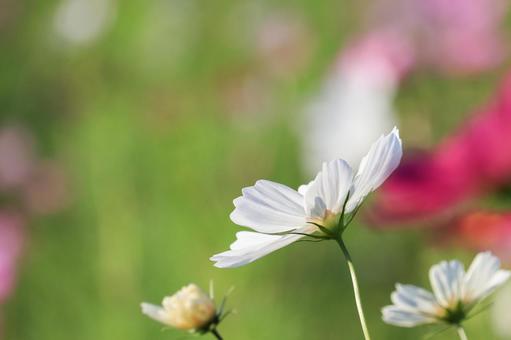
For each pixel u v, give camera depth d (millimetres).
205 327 982
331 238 938
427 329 1688
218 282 1977
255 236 938
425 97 1987
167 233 2076
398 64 1977
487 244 1284
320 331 1991
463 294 939
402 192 1308
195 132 2316
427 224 1301
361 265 2053
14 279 2246
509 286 1443
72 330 2109
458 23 2066
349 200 939
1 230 2330
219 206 2117
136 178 2234
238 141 2295
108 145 2289
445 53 2004
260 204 937
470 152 1283
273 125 2309
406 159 1319
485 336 1462
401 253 2029
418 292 941
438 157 1307
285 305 1980
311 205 934
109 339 2023
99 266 2109
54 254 2244
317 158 2035
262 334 1929
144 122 2389
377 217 1311
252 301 1950
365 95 1979
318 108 2043
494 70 2020
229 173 2234
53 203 2424
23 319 2227
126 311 2039
